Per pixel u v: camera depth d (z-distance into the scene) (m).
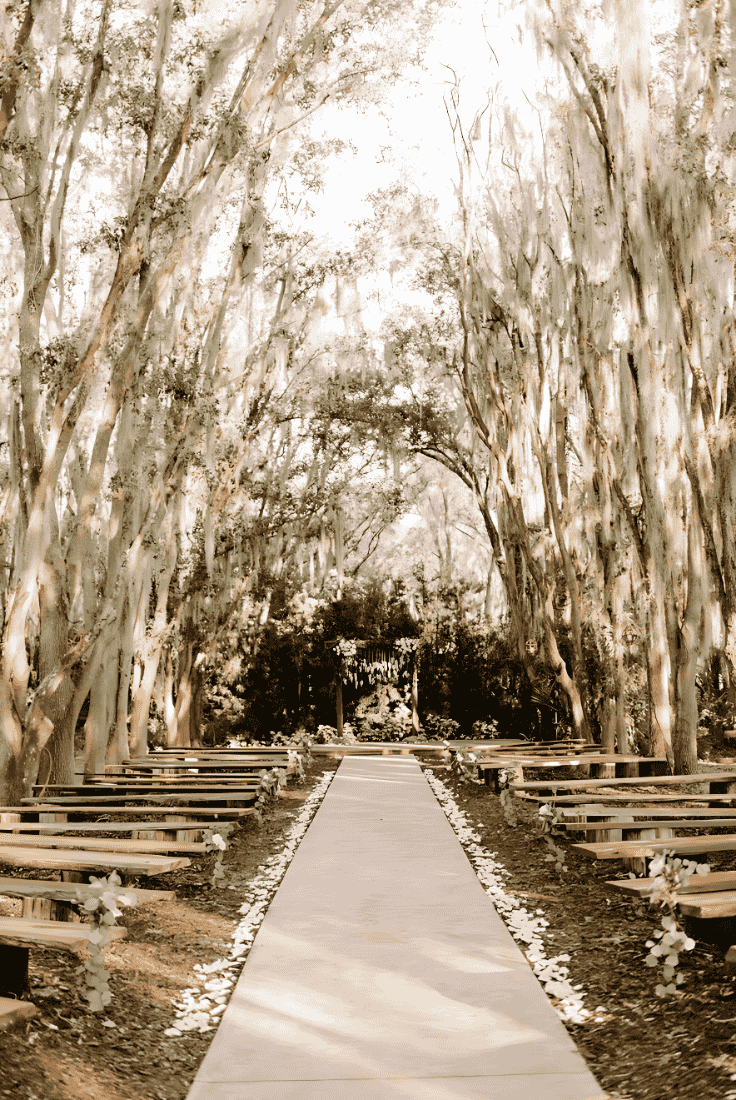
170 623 21.33
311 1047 4.79
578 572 20.25
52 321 16.09
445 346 27.75
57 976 5.59
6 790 11.73
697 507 16.31
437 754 22.72
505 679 24.92
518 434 21.72
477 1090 4.25
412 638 26.02
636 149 16.23
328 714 26.08
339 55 16.84
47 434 13.73
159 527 18.58
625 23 16.41
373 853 9.95
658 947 5.26
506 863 9.45
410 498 35.94
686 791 14.42
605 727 19.33
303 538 31.58
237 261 18.66
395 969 6.00
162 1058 4.75
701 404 16.31
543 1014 5.20
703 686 22.62
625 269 16.53
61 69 13.25
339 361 29.70
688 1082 4.09
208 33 13.93
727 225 15.27
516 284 21.30
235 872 9.23
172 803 11.96
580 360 18.77
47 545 12.98
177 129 14.05
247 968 6.04
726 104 15.62
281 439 30.52
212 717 25.44
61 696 13.35
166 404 16.94
